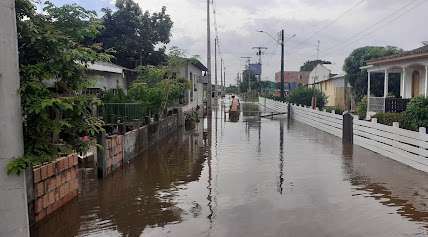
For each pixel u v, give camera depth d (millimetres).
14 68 3902
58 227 6223
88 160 11219
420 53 17031
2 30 3768
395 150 11789
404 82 20109
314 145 15047
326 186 8648
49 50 5590
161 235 5883
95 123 6238
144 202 7527
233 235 5836
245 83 93812
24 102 4844
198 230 6059
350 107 31422
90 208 7172
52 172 6859
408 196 7855
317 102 31828
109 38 25094
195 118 24188
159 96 17062
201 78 35000
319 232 5938
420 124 11922
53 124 5176
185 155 12789
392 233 5918
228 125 23531
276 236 5781
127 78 23203
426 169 9984
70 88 6031
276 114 32594
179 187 8641
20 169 3922
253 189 8406
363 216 6660
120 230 6105
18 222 3971
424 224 6297
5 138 3875
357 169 10477
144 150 13648
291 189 8391
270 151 13523
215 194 8047
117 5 25906
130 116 12914
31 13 5461
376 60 21141
